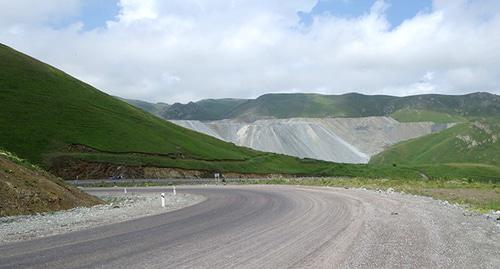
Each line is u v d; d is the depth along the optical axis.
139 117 124.31
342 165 140.88
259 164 120.06
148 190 56.38
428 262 10.30
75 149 88.19
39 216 23.89
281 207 24.95
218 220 19.48
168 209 27.23
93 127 101.06
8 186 25.83
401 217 18.88
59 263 10.76
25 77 112.25
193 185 68.38
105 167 83.69
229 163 110.12
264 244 12.87
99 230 17.06
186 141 118.69
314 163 140.12
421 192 37.72
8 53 121.81
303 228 16.00
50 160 80.69
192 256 11.36
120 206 31.00
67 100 110.12
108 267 10.25
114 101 129.88
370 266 9.91
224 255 11.41
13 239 15.27
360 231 14.94
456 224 16.66
